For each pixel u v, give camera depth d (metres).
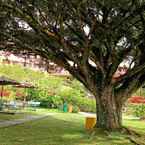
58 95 54.47
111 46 20.36
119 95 22.50
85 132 22.45
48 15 16.83
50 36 19.19
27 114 36.44
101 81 22.03
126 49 21.16
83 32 18.84
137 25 18.94
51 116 36.94
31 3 15.71
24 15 16.97
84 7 16.27
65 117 37.22
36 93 53.47
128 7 16.08
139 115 52.41
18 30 19.31
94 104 55.69
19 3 16.12
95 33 18.55
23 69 56.75
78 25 18.17
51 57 21.38
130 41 20.28
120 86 22.78
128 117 49.56
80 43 19.98
